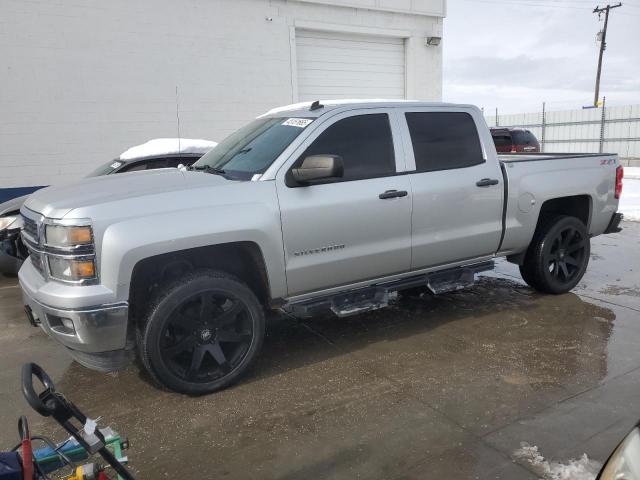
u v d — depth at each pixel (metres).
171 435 3.24
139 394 3.78
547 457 2.90
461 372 3.95
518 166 5.09
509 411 3.38
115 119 10.24
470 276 4.93
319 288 4.14
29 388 1.68
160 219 3.41
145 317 3.50
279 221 3.79
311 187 3.96
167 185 3.67
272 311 4.45
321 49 12.51
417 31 13.49
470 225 4.77
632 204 12.05
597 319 4.98
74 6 9.62
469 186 4.69
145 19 10.25
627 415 3.29
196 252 3.69
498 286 6.12
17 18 9.23
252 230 3.67
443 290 4.71
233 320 3.76
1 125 9.39
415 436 3.14
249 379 3.96
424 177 4.46
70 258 3.25
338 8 12.29
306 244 3.94
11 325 5.25
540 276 5.52
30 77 9.47
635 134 26.25
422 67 13.81
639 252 7.79
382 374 3.97
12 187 9.61
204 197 3.59
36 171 9.73
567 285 5.70
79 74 9.83
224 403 3.61
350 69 12.96
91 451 1.81
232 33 11.12
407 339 4.62
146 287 3.73
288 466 2.91
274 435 3.21
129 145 10.43
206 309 3.63
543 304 5.44
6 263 6.68
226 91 11.23
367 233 4.20
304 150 3.99
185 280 3.56
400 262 4.45
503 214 4.98
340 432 3.21
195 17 10.70
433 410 3.42
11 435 3.31
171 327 3.62
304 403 3.57
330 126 4.13
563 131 29.67
